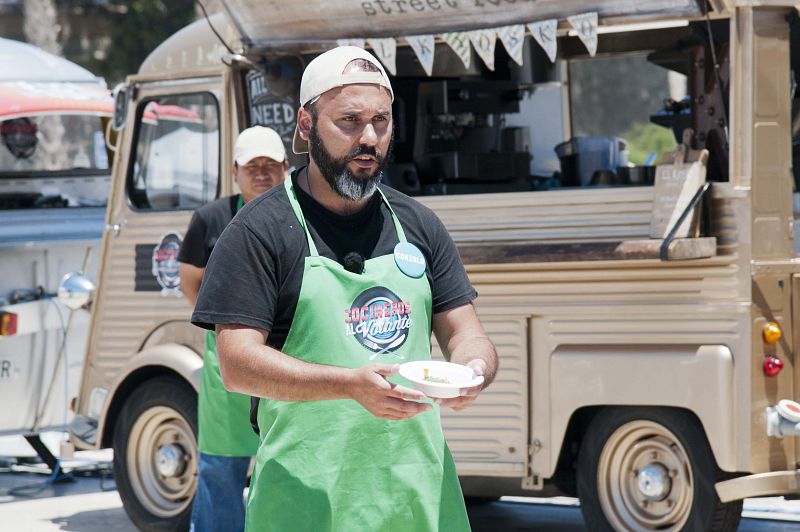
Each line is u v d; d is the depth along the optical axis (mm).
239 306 6145
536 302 11109
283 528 6270
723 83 10625
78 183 18125
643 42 13602
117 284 13727
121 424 13438
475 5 10898
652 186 10930
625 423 10875
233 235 6250
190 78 13227
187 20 49000
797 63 11312
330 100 6172
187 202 13305
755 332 10266
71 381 16469
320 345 6238
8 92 17219
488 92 13484
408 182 12828
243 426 10586
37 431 16297
